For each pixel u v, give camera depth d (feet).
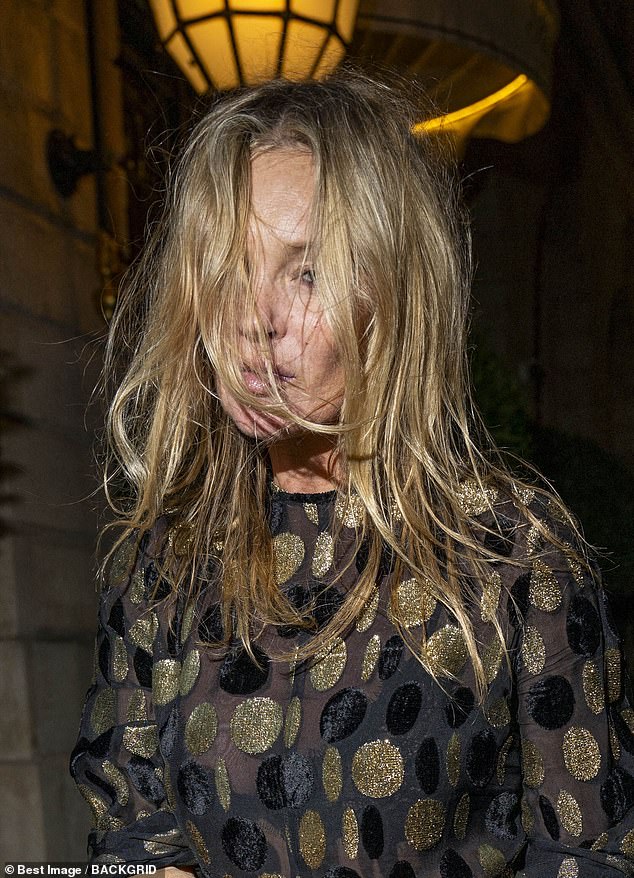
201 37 8.34
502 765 3.71
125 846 4.15
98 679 4.38
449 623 3.69
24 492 9.77
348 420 3.67
